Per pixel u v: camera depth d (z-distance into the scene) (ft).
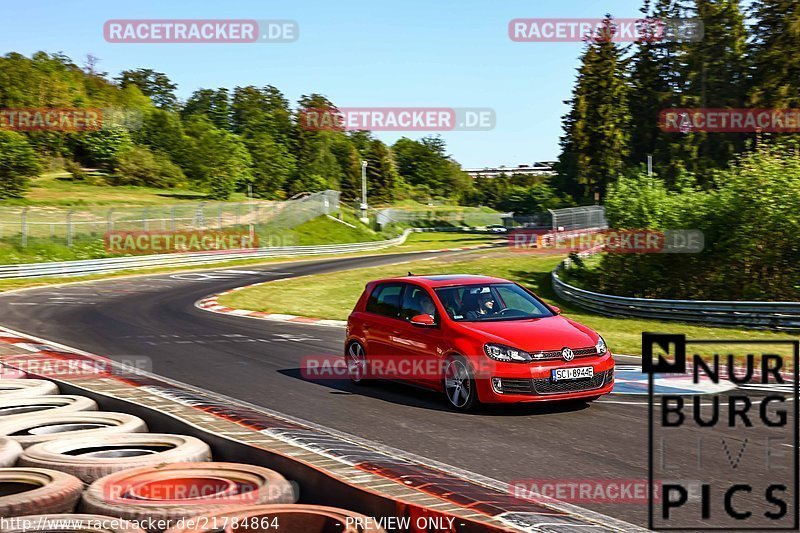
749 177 78.23
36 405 22.81
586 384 27.07
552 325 28.48
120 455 17.35
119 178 287.48
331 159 372.58
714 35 223.30
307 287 98.73
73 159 295.07
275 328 55.98
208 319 61.82
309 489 14.73
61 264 113.09
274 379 34.19
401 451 21.25
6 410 22.26
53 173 281.54
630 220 87.20
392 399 29.76
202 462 15.60
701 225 81.71
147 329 53.93
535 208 385.09
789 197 74.54
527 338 27.04
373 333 31.83
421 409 27.86
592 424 25.22
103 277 115.55
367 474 14.44
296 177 345.10
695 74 227.81
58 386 25.79
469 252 163.22
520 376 26.18
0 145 216.54
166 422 19.79
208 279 112.16
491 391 26.35
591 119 269.03
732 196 78.84
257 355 41.70
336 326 58.80
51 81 293.02
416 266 131.44
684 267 84.33
